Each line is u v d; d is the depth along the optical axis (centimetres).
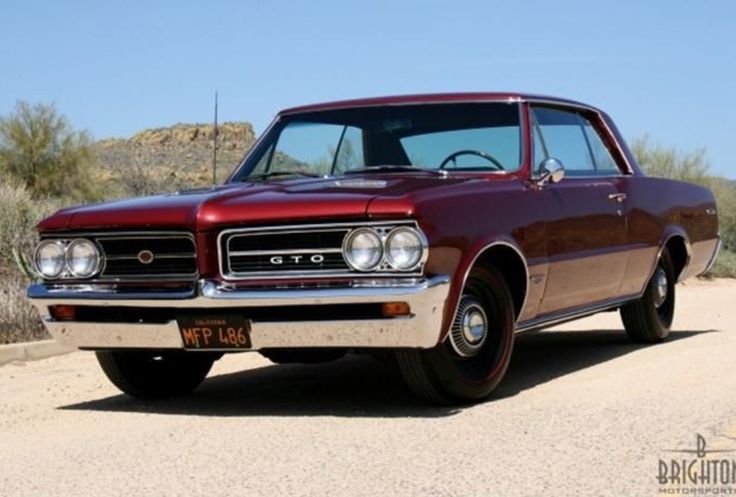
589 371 793
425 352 636
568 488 471
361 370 853
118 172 2719
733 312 1238
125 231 662
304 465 523
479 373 673
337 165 786
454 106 776
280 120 832
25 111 2689
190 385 773
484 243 653
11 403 752
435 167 754
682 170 2602
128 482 508
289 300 618
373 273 612
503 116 762
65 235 686
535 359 874
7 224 1505
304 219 621
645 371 772
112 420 672
